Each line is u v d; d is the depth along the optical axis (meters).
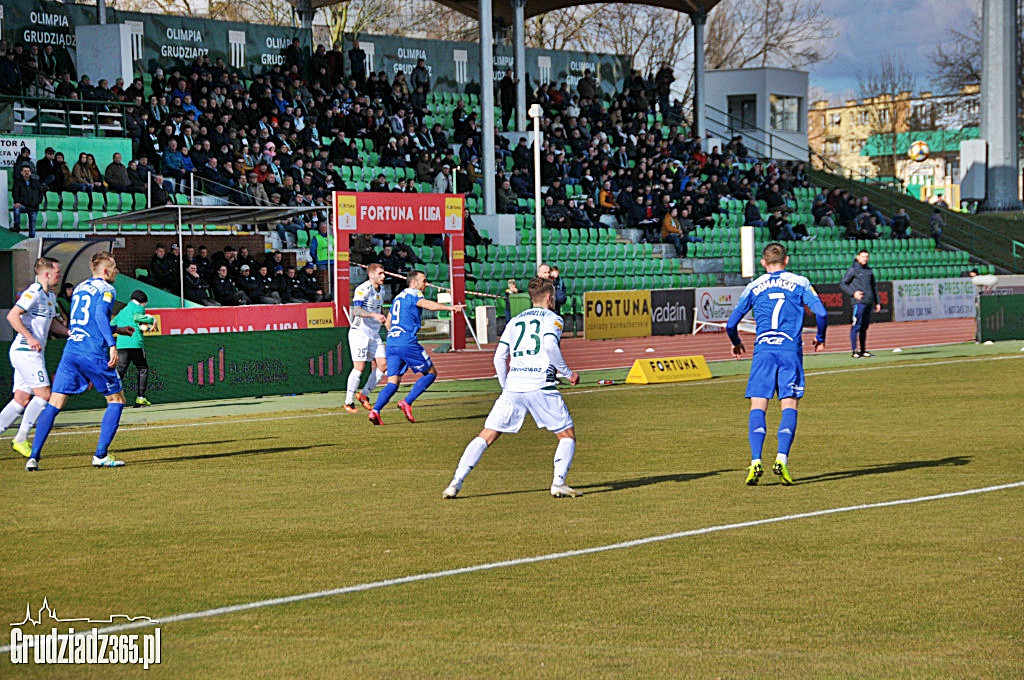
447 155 58.00
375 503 15.40
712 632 9.33
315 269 48.41
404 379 36.44
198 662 8.89
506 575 11.30
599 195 64.50
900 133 157.38
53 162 45.66
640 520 13.87
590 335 50.06
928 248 75.69
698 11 73.81
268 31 63.53
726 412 25.56
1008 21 86.69
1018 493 15.16
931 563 11.41
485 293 53.12
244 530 13.75
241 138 52.59
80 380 18.92
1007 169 87.88
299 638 9.42
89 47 55.28
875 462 18.14
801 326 16.42
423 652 8.98
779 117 85.31
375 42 68.94
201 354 30.06
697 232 66.19
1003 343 46.75
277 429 24.20
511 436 22.38
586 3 71.56
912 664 8.46
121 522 14.37
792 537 12.73
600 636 9.30
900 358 39.78
